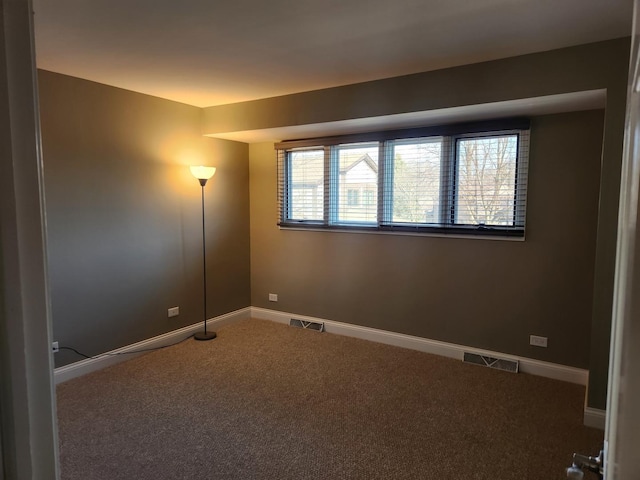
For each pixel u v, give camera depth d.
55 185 3.05
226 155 4.47
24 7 0.49
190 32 2.29
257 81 3.21
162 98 3.77
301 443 2.39
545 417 2.68
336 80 3.21
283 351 3.81
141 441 2.41
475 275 3.54
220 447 2.36
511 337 3.43
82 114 3.18
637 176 0.43
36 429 0.53
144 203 3.69
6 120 0.47
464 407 2.80
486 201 3.45
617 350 0.65
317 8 2.01
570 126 3.07
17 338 0.50
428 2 1.95
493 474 2.14
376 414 2.71
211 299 4.41
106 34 2.31
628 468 0.42
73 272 3.20
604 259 2.47
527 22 2.17
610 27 2.23
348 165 4.11
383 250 3.96
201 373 3.33
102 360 3.41
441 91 2.94
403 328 3.92
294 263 4.55
